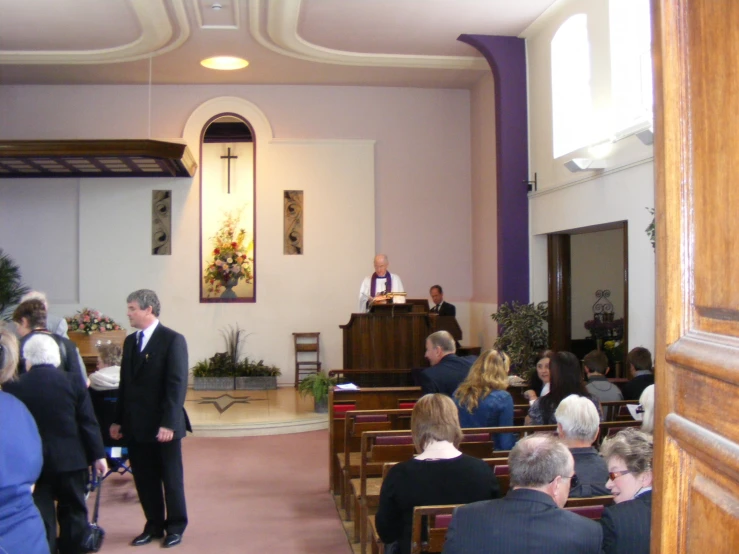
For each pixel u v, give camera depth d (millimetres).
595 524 2438
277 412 9961
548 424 4676
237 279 12609
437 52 11078
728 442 1005
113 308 12430
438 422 3428
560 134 9547
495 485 3391
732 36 1009
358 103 13023
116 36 10172
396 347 9109
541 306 9961
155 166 11438
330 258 12797
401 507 3355
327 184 12805
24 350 4234
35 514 2629
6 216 12492
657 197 1250
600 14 8320
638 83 7719
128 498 6438
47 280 12500
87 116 12562
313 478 7156
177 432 4949
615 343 10469
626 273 7902
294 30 10008
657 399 1249
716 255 1070
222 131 12773
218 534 5492
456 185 13141
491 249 11867
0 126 12469
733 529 1002
